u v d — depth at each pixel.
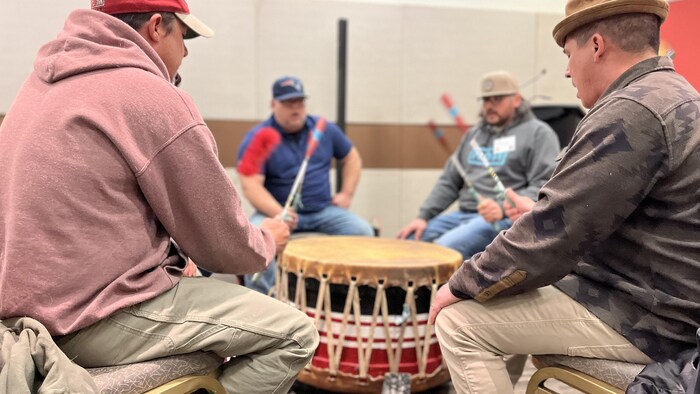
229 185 1.12
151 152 1.04
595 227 1.08
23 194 0.98
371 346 1.78
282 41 3.38
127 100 1.03
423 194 3.72
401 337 1.79
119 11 1.18
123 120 1.02
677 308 1.06
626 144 1.04
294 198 2.46
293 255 1.88
